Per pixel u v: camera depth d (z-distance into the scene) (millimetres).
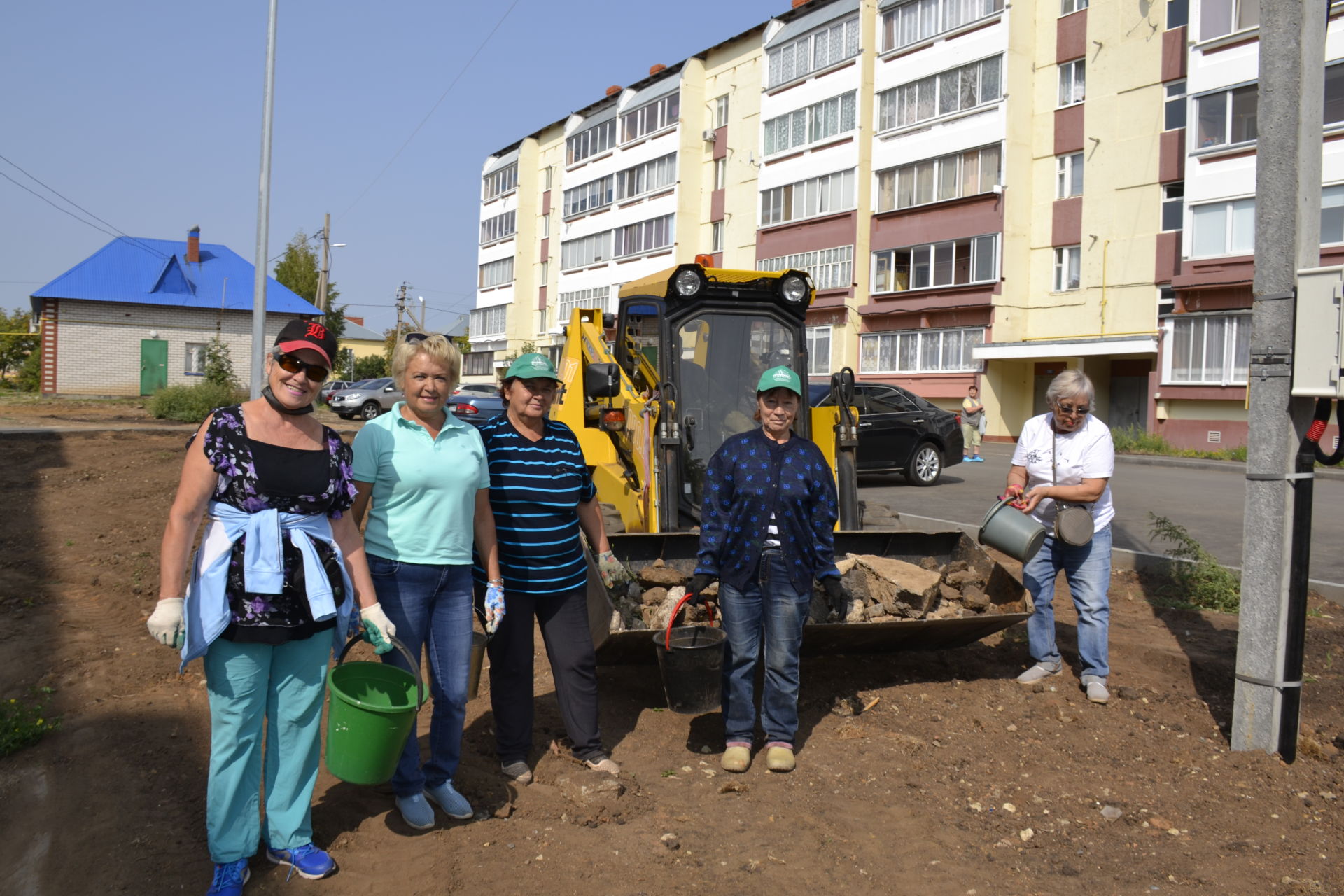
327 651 3535
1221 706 5473
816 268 33281
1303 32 4457
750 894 3537
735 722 4668
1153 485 16156
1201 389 23984
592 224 44531
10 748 4656
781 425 4594
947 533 6273
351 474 3547
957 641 5801
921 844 3914
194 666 5867
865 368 31656
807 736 5059
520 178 50094
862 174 31484
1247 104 22875
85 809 4113
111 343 38469
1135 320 25578
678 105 38469
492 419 4457
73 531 9508
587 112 46000
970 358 28562
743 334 6715
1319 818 4145
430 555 3873
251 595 3291
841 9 31875
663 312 6566
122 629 6578
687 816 4152
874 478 16719
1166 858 3807
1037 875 3682
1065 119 27062
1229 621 7168
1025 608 5555
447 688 4055
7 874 3719
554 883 3586
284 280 57969
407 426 3867
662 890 3549
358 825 4016
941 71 29109
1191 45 23750
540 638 6922
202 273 40938
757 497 4512
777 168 34719
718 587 5367
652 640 4984
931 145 29516
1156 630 6969
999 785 4473
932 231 29578
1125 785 4473
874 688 5746
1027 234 28000
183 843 3838
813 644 5469
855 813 4191
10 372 62000
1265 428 4664
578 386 8094
